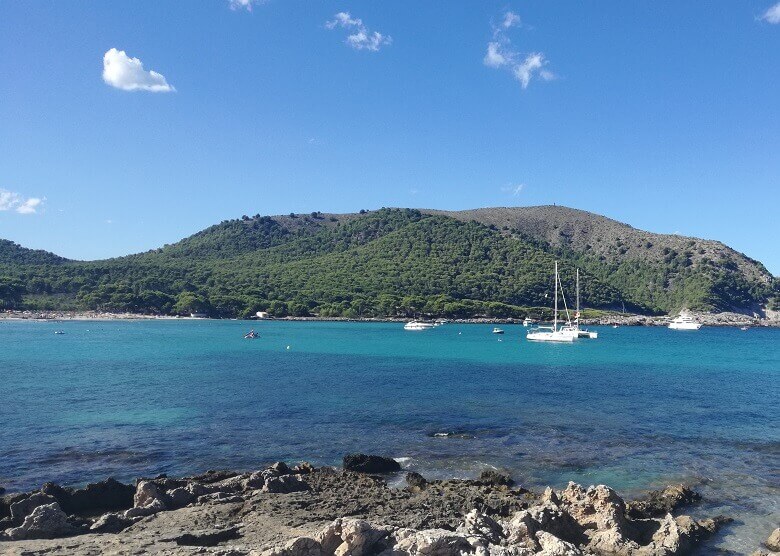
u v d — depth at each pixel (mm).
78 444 29594
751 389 53688
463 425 35156
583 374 65125
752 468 26578
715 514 20922
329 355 86188
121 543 15570
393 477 24719
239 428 33719
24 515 18234
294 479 22188
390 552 12977
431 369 68062
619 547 16844
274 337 127750
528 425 35281
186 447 29297
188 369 64875
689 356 93438
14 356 77250
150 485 20219
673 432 33750
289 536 16359
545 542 14812
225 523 17688
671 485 23828
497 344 115000
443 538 13250
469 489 22156
